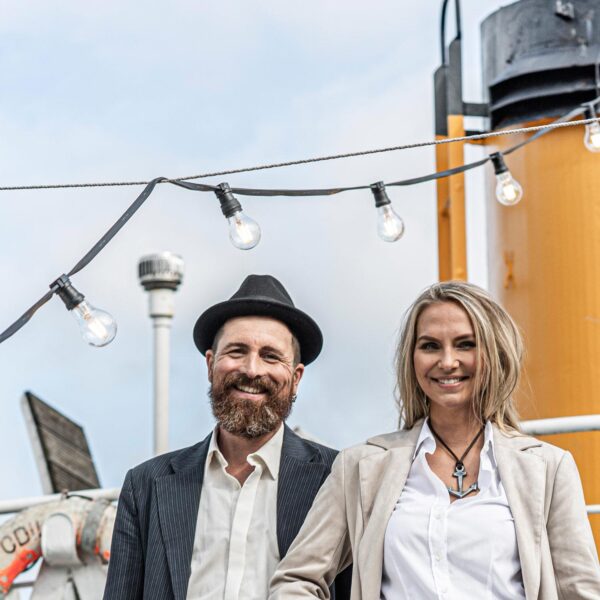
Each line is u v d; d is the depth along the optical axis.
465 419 4.65
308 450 5.33
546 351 8.30
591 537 4.40
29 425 9.39
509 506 4.41
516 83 8.63
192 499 5.19
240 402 5.17
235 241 5.34
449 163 8.88
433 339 4.64
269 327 5.29
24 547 7.26
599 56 8.39
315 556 4.70
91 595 7.23
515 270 8.55
